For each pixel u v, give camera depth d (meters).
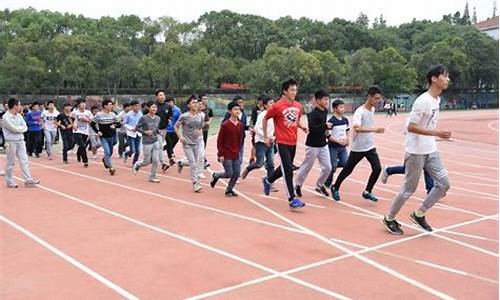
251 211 7.78
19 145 9.87
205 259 5.52
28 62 44.84
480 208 8.09
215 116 47.41
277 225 6.93
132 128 12.81
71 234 6.51
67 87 50.66
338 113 8.81
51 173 11.74
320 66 56.06
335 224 6.98
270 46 57.12
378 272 5.13
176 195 9.06
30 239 6.30
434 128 6.23
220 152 8.82
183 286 4.77
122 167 12.81
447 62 68.19
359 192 9.42
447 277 5.00
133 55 52.25
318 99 8.20
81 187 9.88
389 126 33.31
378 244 6.06
